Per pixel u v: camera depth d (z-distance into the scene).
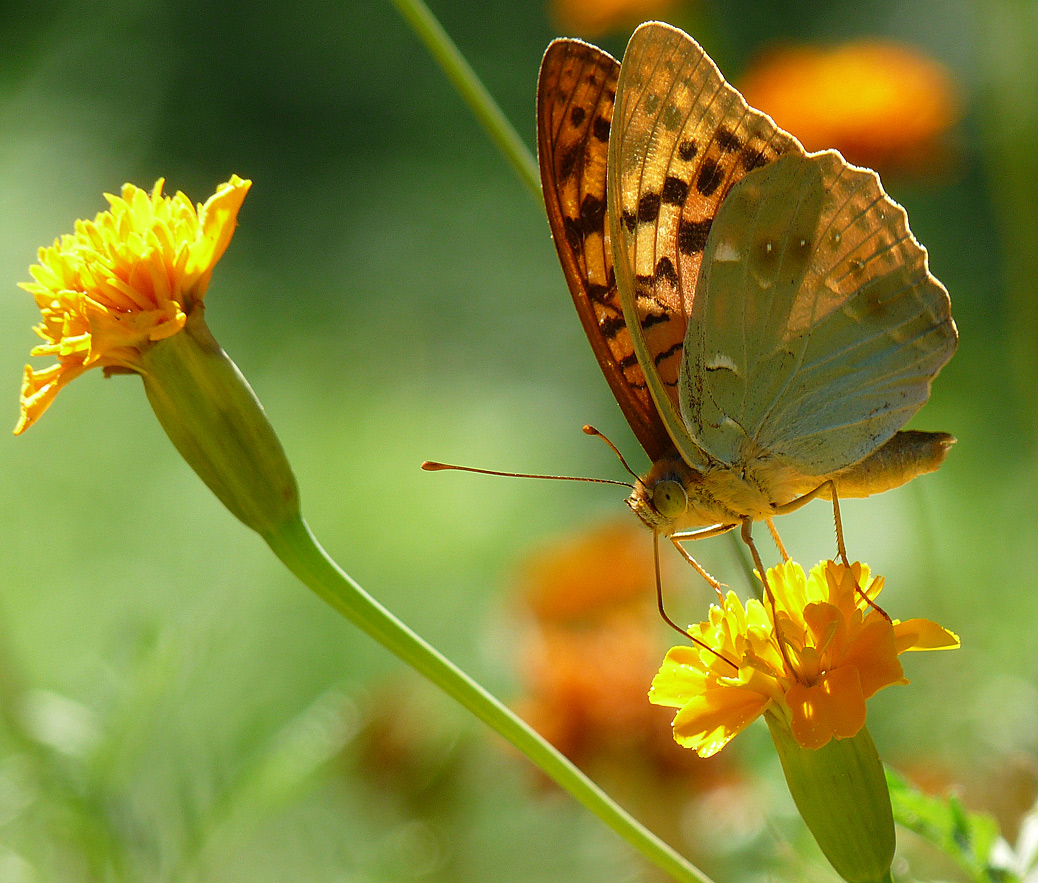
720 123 0.60
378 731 0.67
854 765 0.58
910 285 0.60
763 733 0.66
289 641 0.93
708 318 0.60
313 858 0.68
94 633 0.85
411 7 0.62
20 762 0.65
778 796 0.65
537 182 0.62
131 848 0.65
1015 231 0.69
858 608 0.58
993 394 1.20
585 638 0.67
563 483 1.31
